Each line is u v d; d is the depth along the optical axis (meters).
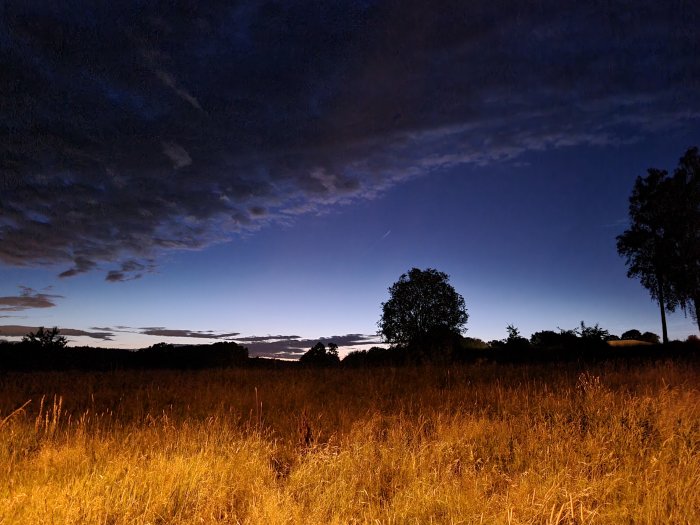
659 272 34.69
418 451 5.56
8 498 3.98
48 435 6.15
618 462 5.17
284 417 7.89
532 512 3.96
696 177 34.38
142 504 4.12
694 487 4.23
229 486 4.67
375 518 4.00
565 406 7.77
